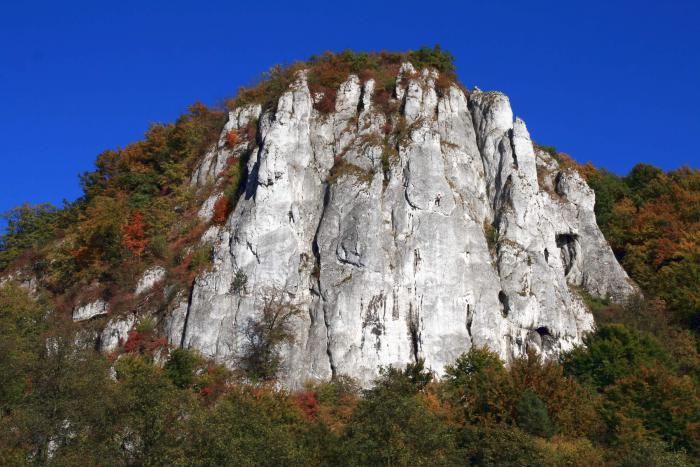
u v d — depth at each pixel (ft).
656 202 295.48
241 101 289.94
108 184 291.58
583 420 175.73
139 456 145.59
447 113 253.24
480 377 188.44
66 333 209.87
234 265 217.77
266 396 175.01
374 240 216.54
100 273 241.96
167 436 145.28
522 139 248.52
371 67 269.03
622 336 209.56
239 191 245.24
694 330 235.61
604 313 239.50
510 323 215.92
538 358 195.62
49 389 159.12
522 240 231.91
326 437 156.46
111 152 305.53
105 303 230.68
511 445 156.76
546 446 161.07
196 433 143.95
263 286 213.66
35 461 141.90
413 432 148.56
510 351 213.46
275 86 284.61
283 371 198.70
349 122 247.91
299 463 143.13
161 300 222.07
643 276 260.01
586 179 294.05
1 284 266.77
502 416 172.86
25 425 147.02
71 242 260.42
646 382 184.75
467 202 233.55
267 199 224.53
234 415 152.66
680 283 250.16
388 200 224.74
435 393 190.60
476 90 273.13
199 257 227.20
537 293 223.10
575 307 230.48
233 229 225.97
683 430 174.40
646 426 175.73
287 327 206.39
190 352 200.13
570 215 257.14
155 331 216.74
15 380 166.50
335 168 237.25
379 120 245.45
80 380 159.02
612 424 175.94
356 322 206.08
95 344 219.61
